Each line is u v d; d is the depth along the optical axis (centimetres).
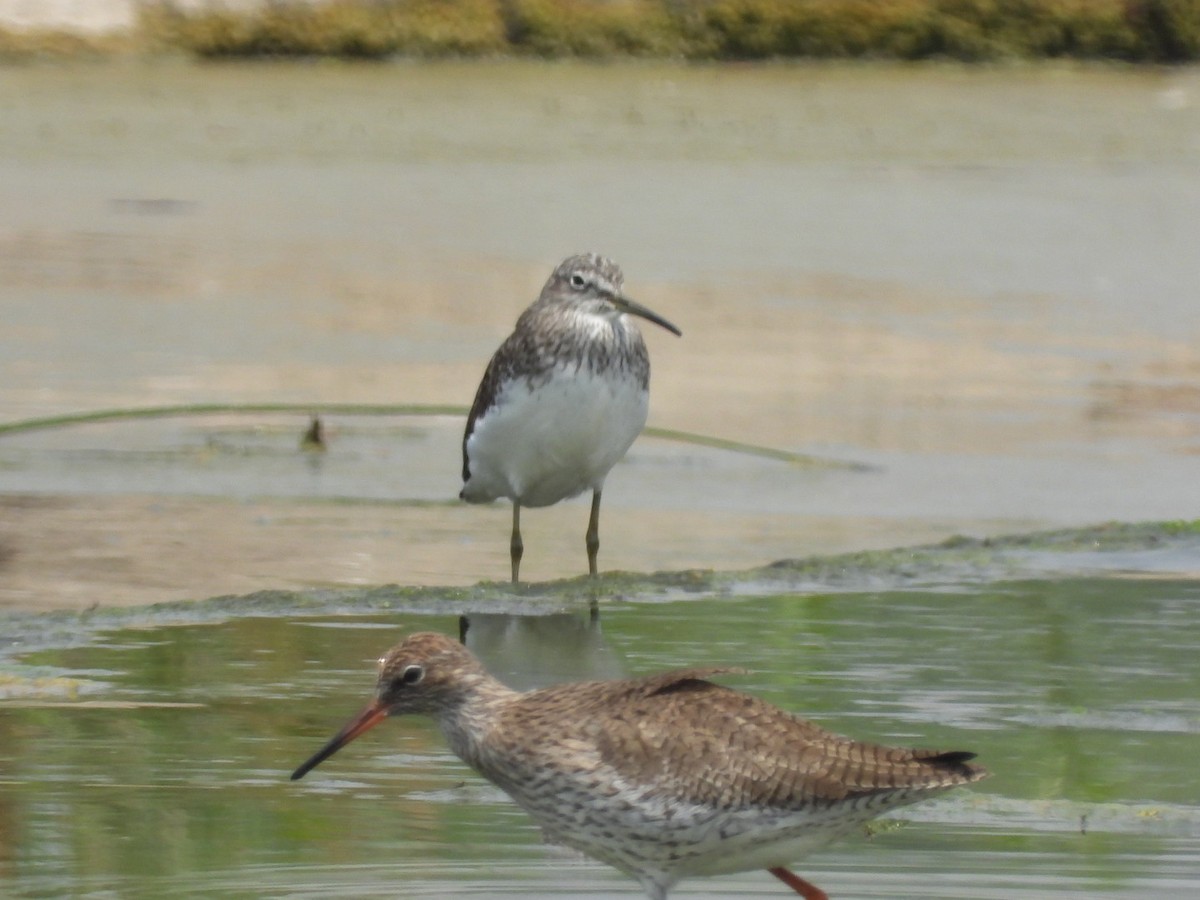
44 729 1023
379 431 1759
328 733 1027
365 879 854
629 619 1230
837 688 1093
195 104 3488
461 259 2427
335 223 2609
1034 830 919
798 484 1606
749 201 2814
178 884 842
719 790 793
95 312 2116
